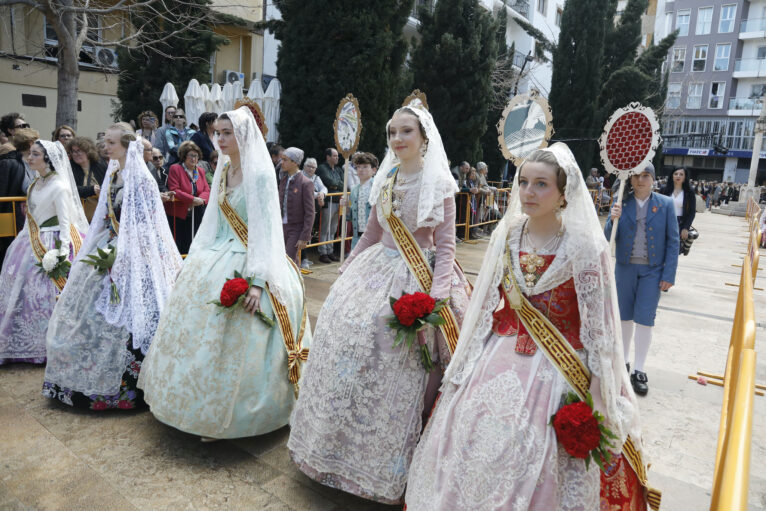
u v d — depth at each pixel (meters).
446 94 12.24
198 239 3.14
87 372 3.19
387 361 2.43
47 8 7.80
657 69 23.39
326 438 2.47
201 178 5.97
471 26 12.16
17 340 3.89
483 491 1.80
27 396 3.45
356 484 2.45
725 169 39.03
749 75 37.34
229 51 14.70
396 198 2.61
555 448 1.83
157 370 2.93
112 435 3.04
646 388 4.02
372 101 9.57
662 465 3.04
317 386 2.53
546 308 2.04
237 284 2.78
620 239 4.07
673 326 5.88
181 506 2.47
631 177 4.05
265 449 3.00
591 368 1.93
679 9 39.12
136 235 3.28
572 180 1.95
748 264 3.31
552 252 2.05
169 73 11.42
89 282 3.26
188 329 2.86
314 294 6.11
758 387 4.24
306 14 9.29
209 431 2.81
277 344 2.98
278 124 9.84
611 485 1.98
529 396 1.91
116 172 3.46
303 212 6.50
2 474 2.63
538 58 20.98
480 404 1.92
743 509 1.00
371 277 2.62
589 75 19.11
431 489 1.94
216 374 2.80
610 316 1.95
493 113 16.58
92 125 13.69
